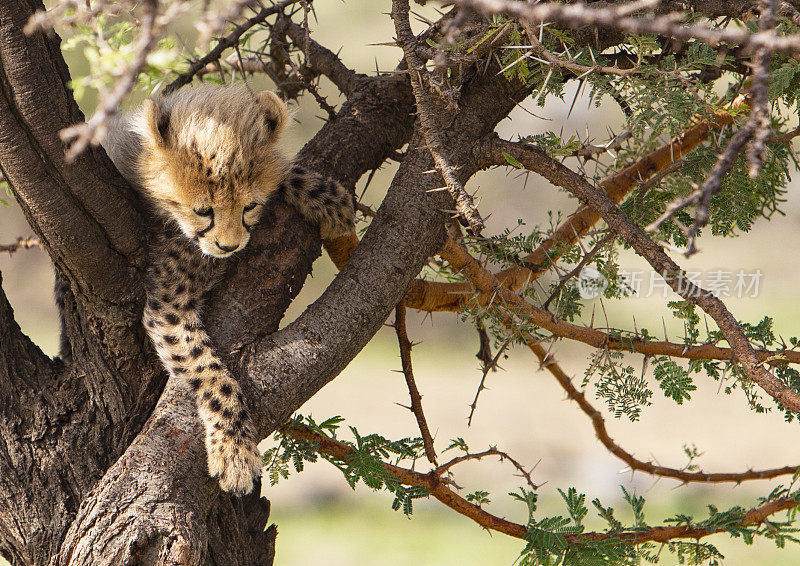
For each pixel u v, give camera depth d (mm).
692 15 5172
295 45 7816
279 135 6434
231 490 5227
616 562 6340
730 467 18875
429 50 4555
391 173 24953
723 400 22938
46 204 4926
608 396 6305
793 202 25234
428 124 4688
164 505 4898
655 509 17172
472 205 4508
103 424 5676
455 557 15617
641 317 20891
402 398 22828
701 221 3047
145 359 5754
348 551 15945
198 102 6375
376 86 6980
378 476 6109
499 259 6863
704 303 5023
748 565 14953
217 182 5949
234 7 2855
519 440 20422
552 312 7055
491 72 5742
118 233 5309
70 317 5785
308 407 21953
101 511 4844
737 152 3113
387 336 27828
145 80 6742
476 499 6621
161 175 6121
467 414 21969
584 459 19672
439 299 6980
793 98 5695
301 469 6109
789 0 5121
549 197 24562
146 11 2873
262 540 6281
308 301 25375
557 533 6340
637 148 7531
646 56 5754
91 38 5035
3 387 5621
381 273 5629
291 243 6152
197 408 5379
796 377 5934
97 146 5254
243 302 5812
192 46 7730
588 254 6441
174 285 5699
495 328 6691
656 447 20078
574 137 5438
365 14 21203
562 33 4938
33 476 5508
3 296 5797
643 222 6570
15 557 5609
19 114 4660
